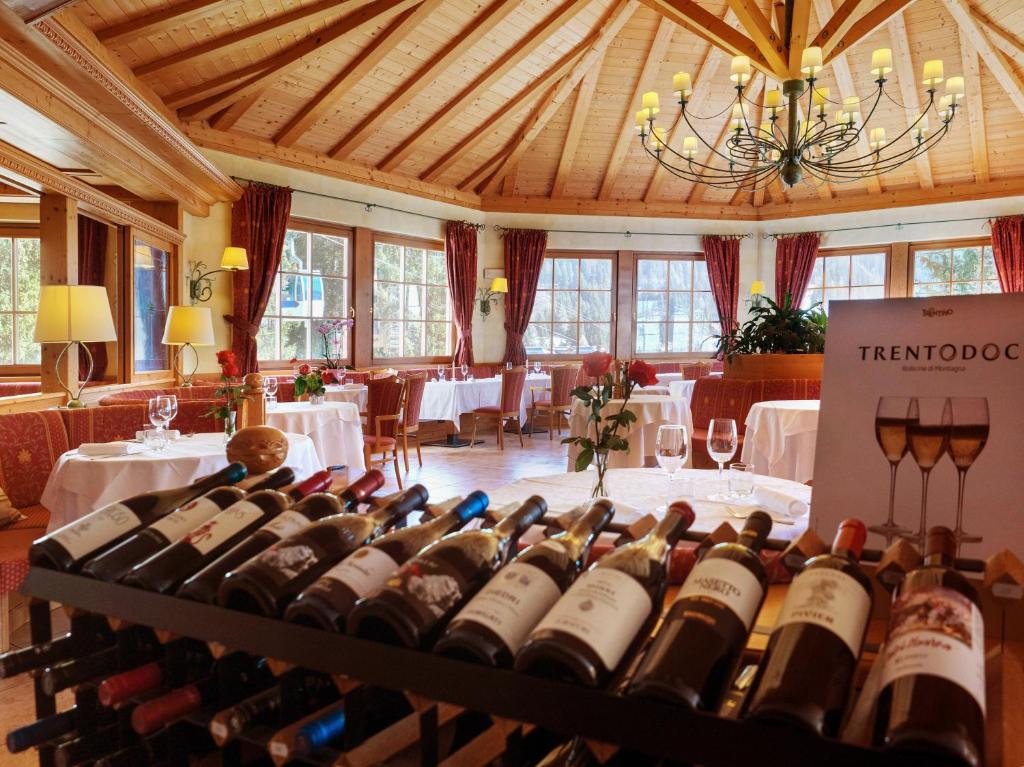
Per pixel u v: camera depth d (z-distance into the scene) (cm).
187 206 686
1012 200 916
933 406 85
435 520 95
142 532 98
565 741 88
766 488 174
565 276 1035
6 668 95
